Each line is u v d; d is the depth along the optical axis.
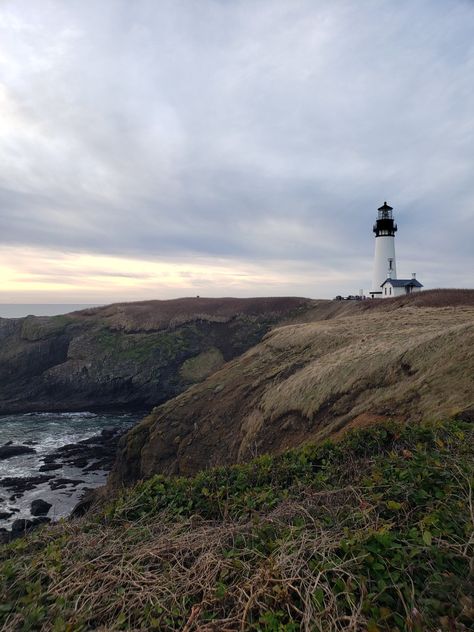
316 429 16.39
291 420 18.42
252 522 4.93
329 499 5.22
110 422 45.06
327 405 17.31
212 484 6.64
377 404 14.12
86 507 22.47
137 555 4.62
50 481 27.50
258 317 66.69
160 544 4.81
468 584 3.32
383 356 17.42
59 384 55.16
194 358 58.88
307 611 3.28
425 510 4.51
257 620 3.49
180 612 3.71
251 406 22.80
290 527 4.55
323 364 21.14
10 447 34.81
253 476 6.76
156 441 24.62
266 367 27.72
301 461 6.92
